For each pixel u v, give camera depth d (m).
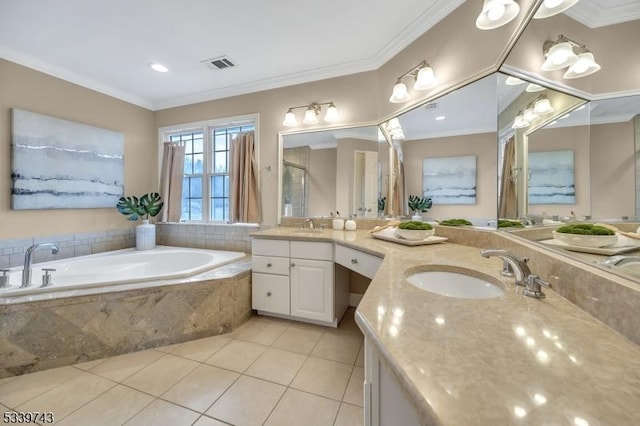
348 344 1.92
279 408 1.31
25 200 2.22
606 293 0.61
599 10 0.77
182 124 3.19
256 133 2.88
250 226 2.94
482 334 0.57
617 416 0.35
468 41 1.56
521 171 1.24
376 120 2.44
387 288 0.88
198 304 1.98
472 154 1.60
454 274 1.18
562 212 0.93
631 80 0.68
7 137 2.16
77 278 2.39
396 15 1.82
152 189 3.29
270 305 2.29
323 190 2.66
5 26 1.89
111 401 1.35
